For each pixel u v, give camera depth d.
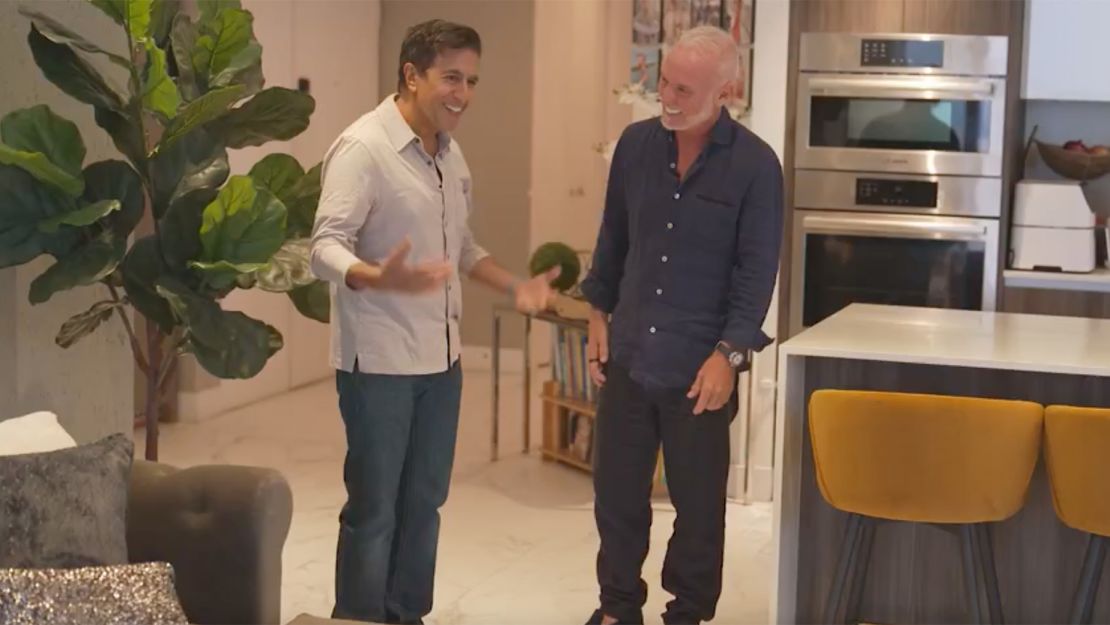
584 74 9.16
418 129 3.67
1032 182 5.82
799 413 3.88
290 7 8.03
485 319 9.27
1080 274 5.75
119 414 4.14
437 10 9.02
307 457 6.71
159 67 3.43
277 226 3.51
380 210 3.60
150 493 3.21
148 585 2.68
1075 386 3.75
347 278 3.35
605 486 4.05
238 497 3.18
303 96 3.76
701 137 3.81
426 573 3.94
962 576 3.87
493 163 9.03
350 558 3.76
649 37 5.84
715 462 3.92
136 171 3.65
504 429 7.43
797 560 3.99
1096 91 5.76
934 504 3.54
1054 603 3.80
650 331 3.87
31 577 2.60
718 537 3.97
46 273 3.39
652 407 3.97
